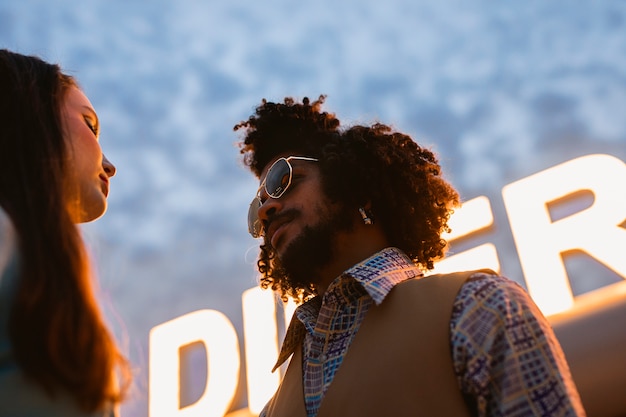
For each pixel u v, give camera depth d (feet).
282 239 5.44
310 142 5.89
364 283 4.62
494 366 3.84
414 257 5.85
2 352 2.81
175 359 24.81
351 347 4.43
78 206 3.59
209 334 24.53
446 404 3.84
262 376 22.26
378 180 5.65
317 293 5.93
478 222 21.29
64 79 4.13
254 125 6.48
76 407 2.76
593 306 16.89
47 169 3.24
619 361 15.28
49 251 2.96
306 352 4.91
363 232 5.48
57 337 2.73
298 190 5.52
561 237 19.29
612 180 19.52
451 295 4.26
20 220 3.00
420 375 3.96
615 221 18.74
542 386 3.70
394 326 4.32
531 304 4.22
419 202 5.88
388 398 3.96
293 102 6.56
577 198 20.26
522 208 20.71
